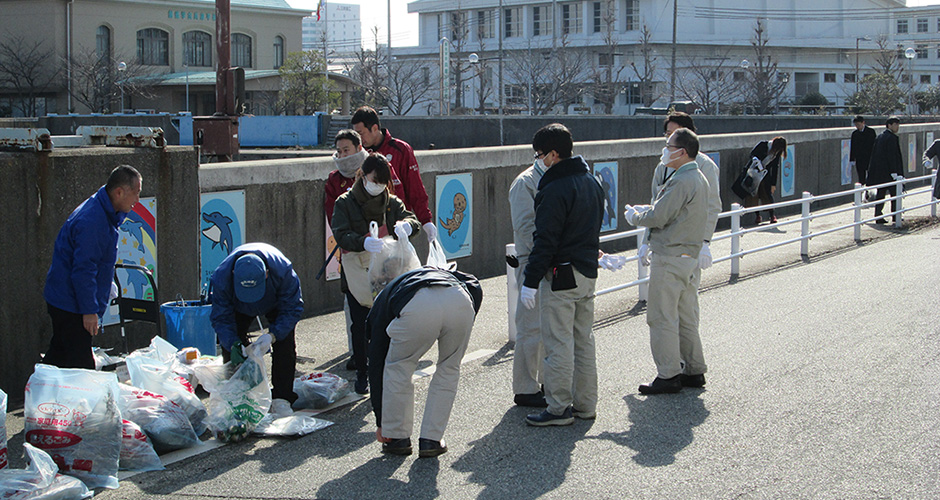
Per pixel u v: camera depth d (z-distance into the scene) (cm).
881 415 550
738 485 448
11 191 607
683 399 596
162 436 502
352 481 464
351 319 627
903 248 1263
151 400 514
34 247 623
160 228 712
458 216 1044
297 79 5581
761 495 435
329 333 802
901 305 868
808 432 524
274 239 836
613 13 6656
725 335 774
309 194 866
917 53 7644
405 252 565
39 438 461
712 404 583
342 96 6000
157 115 4062
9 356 612
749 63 6531
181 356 608
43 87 5872
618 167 1291
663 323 599
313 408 591
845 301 902
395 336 487
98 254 541
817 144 1828
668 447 505
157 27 6419
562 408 542
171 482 466
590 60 6462
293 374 586
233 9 6756
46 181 627
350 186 669
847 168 1972
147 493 452
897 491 436
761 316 846
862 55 7288
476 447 513
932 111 5825
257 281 539
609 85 5828
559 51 6128
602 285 1010
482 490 450
